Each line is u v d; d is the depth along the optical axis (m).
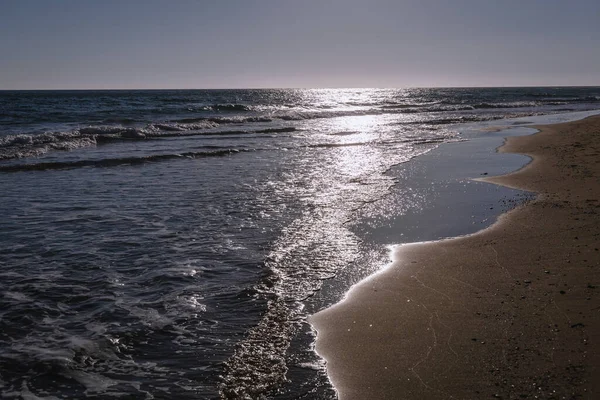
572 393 3.72
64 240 7.78
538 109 51.38
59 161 15.71
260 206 10.07
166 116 38.19
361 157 17.06
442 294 5.70
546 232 7.85
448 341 4.61
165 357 4.48
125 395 3.93
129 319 5.17
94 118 34.72
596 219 8.43
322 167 14.98
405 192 11.33
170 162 16.14
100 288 5.95
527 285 5.80
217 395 3.95
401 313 5.26
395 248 7.43
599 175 12.44
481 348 4.45
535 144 19.58
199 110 44.91
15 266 6.63
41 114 37.44
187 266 6.68
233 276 6.35
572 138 21.11
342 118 38.41
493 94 107.81
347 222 8.89
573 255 6.73
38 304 5.48
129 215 9.34
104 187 12.04
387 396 3.87
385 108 52.94
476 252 7.09
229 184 12.38
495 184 12.00
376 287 6.00
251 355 4.52
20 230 8.30
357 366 4.30
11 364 4.30
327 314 5.31
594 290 5.55
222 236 8.03
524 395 3.74
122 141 22.36
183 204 10.24
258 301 5.64
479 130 26.91
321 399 3.87
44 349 4.55
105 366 4.32
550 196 10.39
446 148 19.33
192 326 5.05
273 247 7.50
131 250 7.32
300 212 9.59
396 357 4.41
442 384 3.96
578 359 4.18
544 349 4.36
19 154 17.00
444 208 9.81
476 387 3.88
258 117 35.34
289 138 23.58
